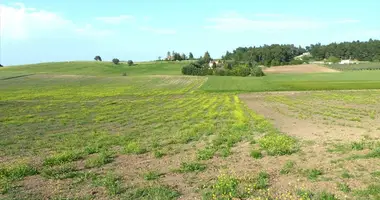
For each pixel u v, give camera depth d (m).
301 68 163.25
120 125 32.56
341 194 10.66
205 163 15.55
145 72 167.25
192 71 152.38
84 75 142.25
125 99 70.38
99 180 13.16
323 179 12.27
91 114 43.22
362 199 10.16
